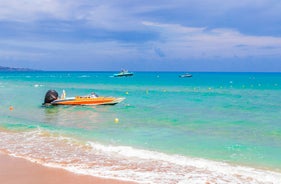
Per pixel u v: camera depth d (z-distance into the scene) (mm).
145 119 21969
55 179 9828
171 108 28125
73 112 26266
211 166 11242
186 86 68062
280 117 22484
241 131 17547
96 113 25531
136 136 16266
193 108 28016
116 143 14664
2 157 12305
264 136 16250
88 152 13055
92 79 113125
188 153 12984
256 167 11180
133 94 45250
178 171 10680
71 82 88688
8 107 29578
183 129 18188
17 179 9836
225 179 9945
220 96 41406
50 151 13219
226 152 13133
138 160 11930
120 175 10234
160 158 12195
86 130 18000
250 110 26469
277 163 11625
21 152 13055
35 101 34844
